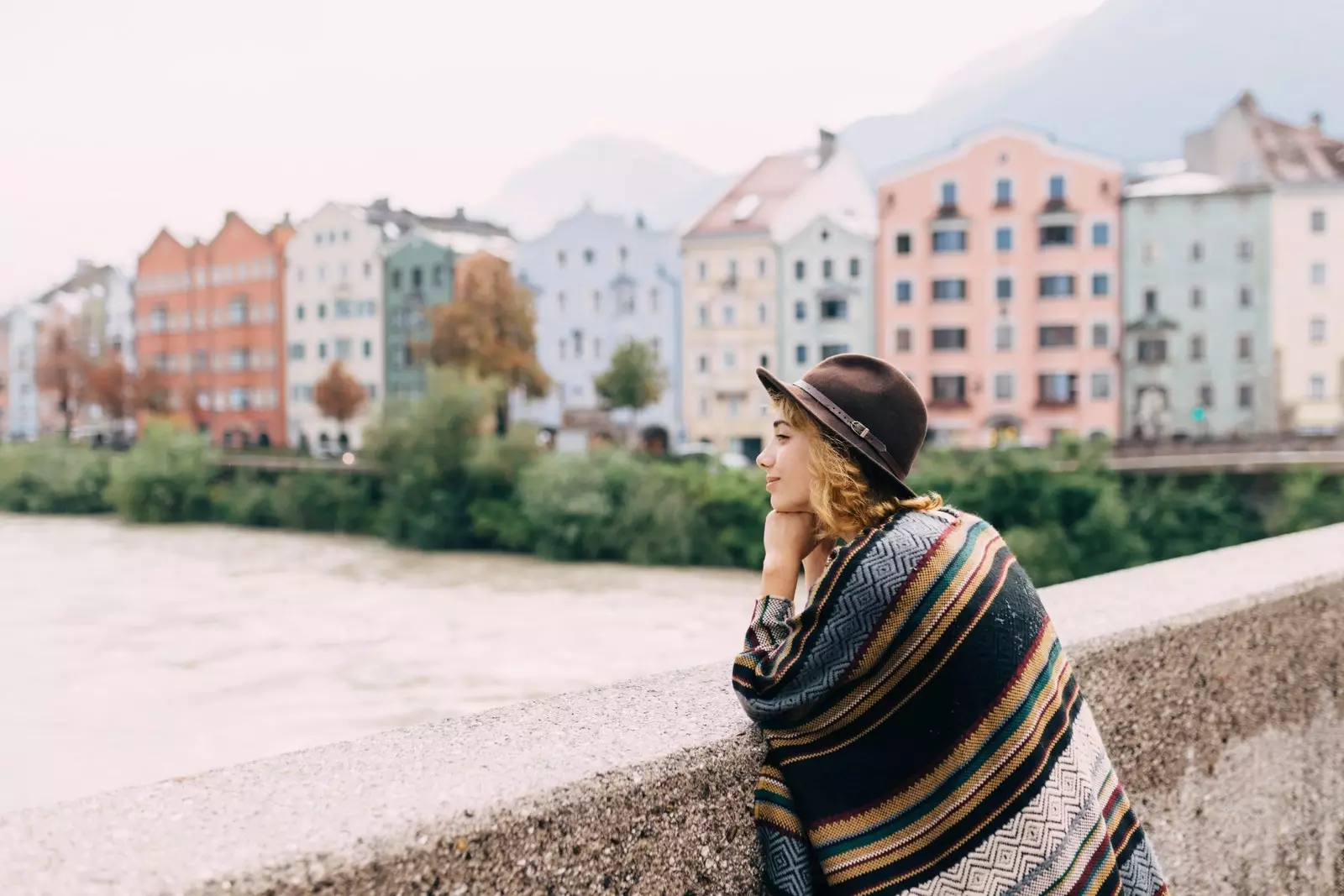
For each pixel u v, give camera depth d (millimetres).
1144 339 54625
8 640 28516
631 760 1206
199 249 81000
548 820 1110
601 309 66312
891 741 1237
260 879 920
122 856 938
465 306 63125
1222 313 54594
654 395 61531
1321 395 54969
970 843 1213
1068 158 55125
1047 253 55312
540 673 24453
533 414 67062
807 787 1283
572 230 66750
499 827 1069
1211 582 2248
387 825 1006
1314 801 2297
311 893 943
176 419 80312
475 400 44969
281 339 76750
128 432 88812
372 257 72375
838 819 1257
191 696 23219
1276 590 2191
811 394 1374
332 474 51438
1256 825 2143
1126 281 54844
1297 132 57250
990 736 1220
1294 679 2244
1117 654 1814
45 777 18031
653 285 65812
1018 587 1314
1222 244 54594
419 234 70750
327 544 46031
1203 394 54750
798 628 1275
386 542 45375
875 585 1235
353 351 73312
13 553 44219
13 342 95812
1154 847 1920
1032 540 32719
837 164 62375
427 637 28031
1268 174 55188
